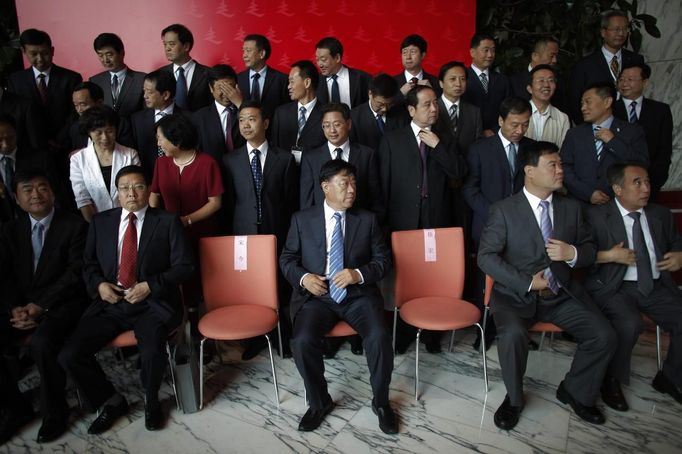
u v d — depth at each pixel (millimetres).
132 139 3375
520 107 2883
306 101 3420
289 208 3197
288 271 2637
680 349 2484
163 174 3012
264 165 3041
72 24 4387
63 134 3576
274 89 3859
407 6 4496
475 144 3119
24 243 2654
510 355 2320
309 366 2334
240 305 2746
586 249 2521
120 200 2568
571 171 3150
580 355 2393
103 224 2611
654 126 3457
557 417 2406
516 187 3020
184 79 3807
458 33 4520
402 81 3740
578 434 2271
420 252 2793
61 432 2377
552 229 2557
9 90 3787
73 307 2623
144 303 2537
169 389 2732
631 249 2592
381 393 2365
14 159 3156
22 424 2463
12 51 4246
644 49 4680
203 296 2975
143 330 2426
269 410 2516
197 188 2992
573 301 2486
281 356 2975
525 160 2527
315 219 2672
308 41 4551
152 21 4430
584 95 3107
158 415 2412
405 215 3154
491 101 3707
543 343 3162
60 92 3746
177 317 2592
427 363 2930
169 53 3736
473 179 3100
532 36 4664
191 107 3834
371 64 4586
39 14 4355
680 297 2590
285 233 3180
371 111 3387
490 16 4559
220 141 3348
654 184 3514
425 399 2566
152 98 3277
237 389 2707
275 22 4512
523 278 2447
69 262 2670
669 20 4582
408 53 3617
